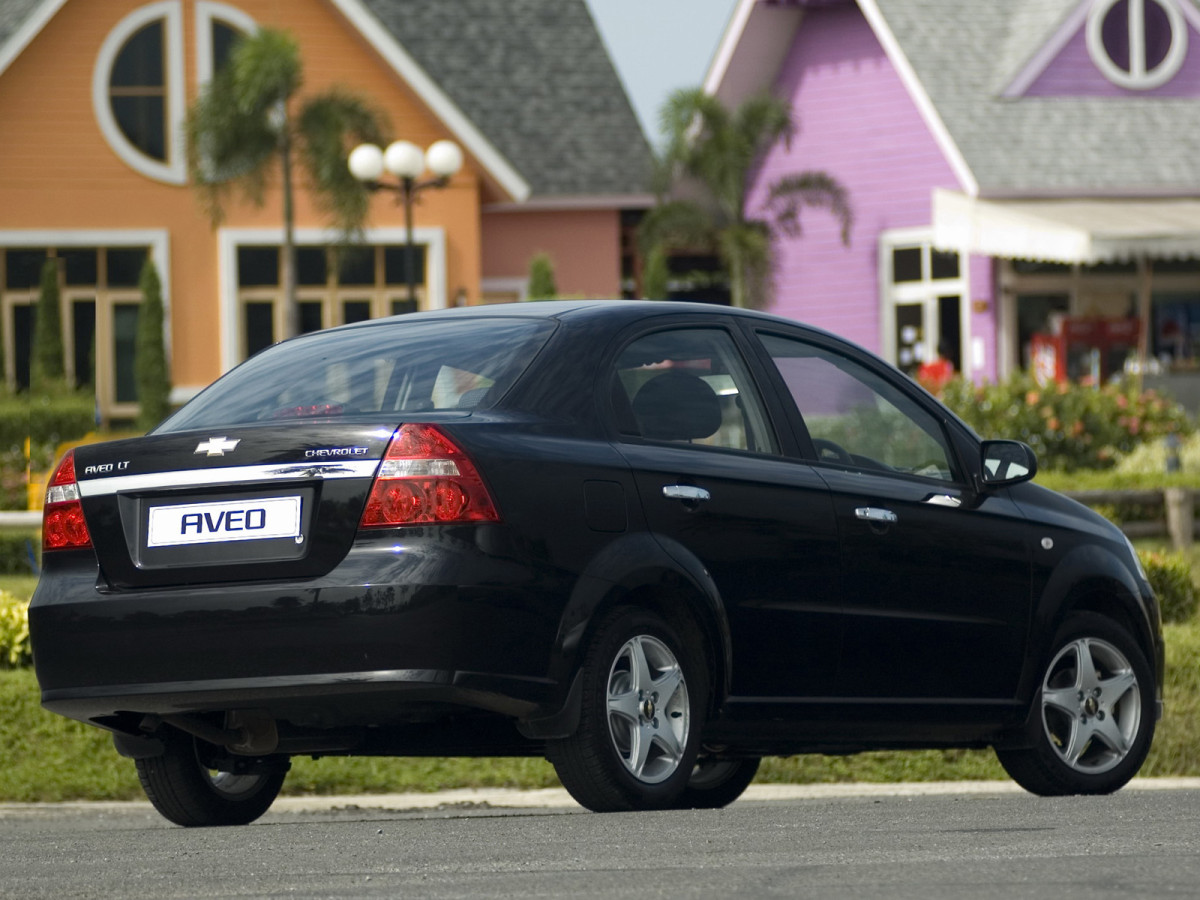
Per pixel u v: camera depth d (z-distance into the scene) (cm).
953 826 1786
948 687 2202
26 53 9231
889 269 10219
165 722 2009
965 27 10106
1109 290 9862
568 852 1591
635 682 1912
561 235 10419
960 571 2211
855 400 2217
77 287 9281
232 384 2078
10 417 7019
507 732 1953
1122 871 1430
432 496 1778
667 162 10188
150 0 9288
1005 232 8956
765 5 10425
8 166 9231
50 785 2747
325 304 9431
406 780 2841
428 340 2017
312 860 1595
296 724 1866
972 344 9788
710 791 2445
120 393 9306
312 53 9294
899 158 10138
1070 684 2352
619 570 1870
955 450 2292
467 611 1769
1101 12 9869
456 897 1338
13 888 1469
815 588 2061
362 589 1762
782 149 10675
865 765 2931
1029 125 9688
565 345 1959
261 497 1828
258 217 9338
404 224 9394
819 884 1369
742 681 2000
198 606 1823
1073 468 7062
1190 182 9625
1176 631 3459
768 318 2184
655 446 1967
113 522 1894
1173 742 3025
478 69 10875
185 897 1384
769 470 2053
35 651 1928
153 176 9300
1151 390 7725
